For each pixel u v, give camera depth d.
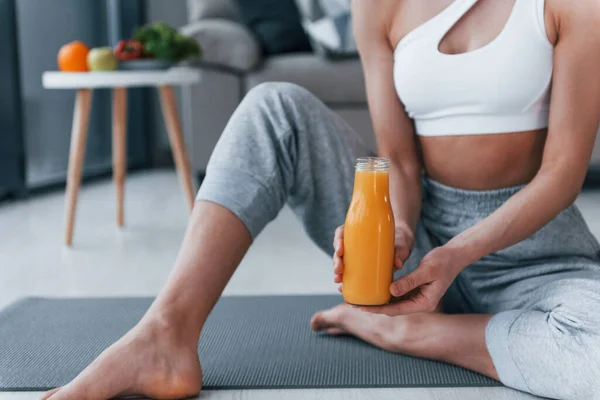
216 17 4.20
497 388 1.38
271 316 1.87
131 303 2.00
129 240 2.89
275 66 3.72
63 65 2.87
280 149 1.45
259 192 1.40
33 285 2.25
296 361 1.52
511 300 1.48
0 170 3.76
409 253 1.36
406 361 1.52
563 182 1.32
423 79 1.42
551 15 1.32
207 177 1.42
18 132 3.79
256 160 1.42
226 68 3.74
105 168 4.69
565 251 1.47
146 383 1.27
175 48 2.98
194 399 1.33
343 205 1.53
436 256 1.26
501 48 1.35
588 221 3.09
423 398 1.34
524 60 1.34
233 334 1.71
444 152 1.47
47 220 3.31
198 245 1.35
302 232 3.08
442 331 1.47
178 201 3.77
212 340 1.67
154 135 5.16
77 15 4.50
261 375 1.45
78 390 1.24
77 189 2.81
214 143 3.79
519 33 1.34
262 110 1.45
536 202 1.32
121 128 3.08
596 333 1.21
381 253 1.23
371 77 1.53
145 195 3.98
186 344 1.31
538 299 1.41
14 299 2.11
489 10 1.37
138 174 4.88
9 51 3.69
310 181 1.51
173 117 3.06
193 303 1.33
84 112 2.83
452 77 1.39
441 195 1.53
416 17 1.43
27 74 3.96
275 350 1.59
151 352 1.28
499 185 1.47
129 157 5.11
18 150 3.80
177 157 3.09
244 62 3.70
